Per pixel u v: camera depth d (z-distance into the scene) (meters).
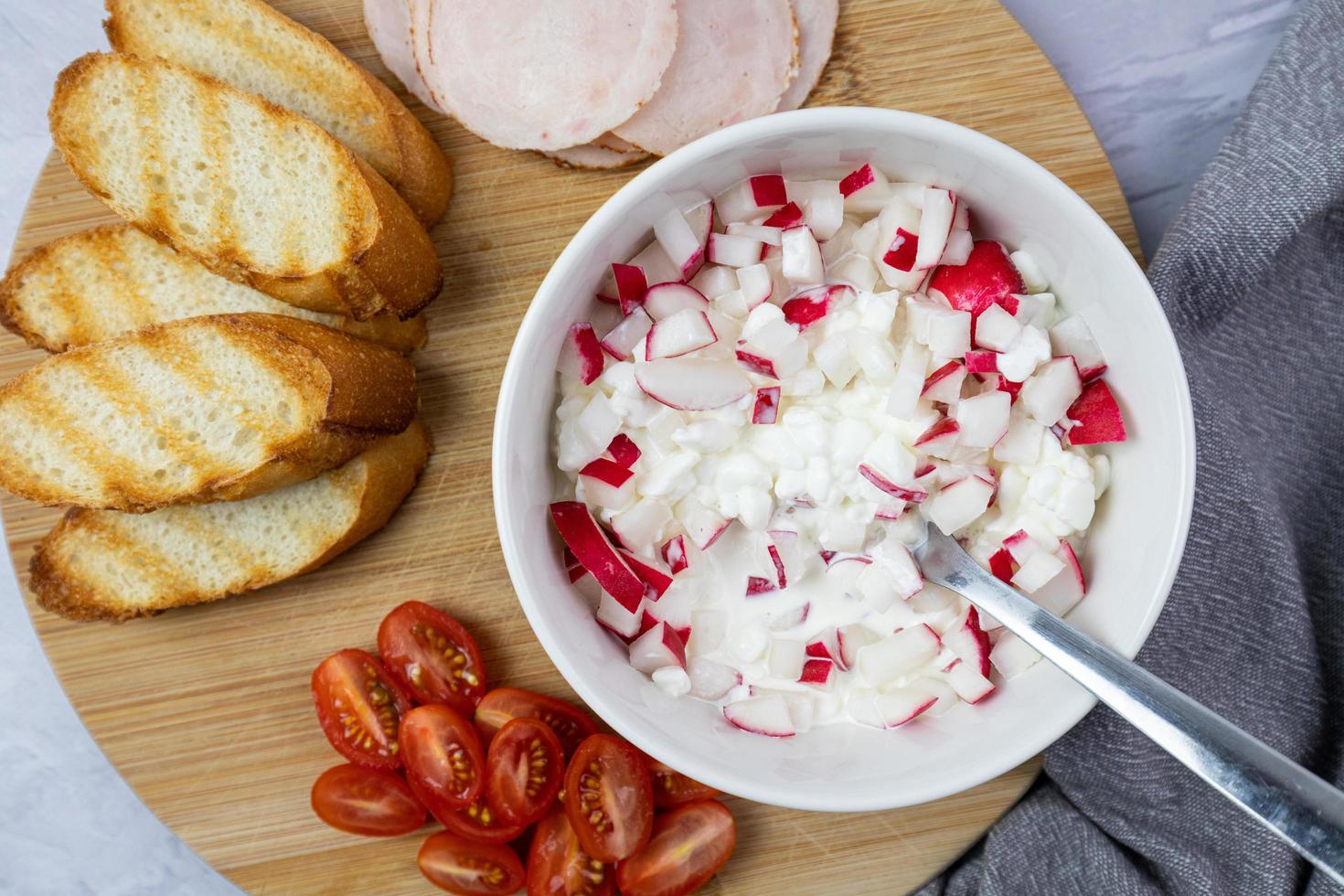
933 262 0.39
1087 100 0.47
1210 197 0.43
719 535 0.41
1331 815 0.34
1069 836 0.44
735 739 0.41
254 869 0.44
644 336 0.41
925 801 0.39
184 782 0.44
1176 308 0.44
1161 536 0.39
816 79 0.43
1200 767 0.35
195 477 0.43
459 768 0.44
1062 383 0.40
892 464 0.39
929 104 0.43
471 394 0.44
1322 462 0.45
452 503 0.44
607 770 0.44
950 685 0.41
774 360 0.39
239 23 0.43
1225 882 0.43
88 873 0.50
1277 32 0.46
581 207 0.44
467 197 0.44
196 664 0.44
